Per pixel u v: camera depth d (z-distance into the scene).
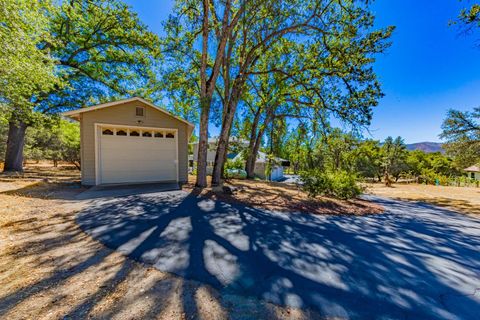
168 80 10.52
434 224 5.61
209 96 8.28
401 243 3.88
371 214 6.26
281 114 12.66
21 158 12.48
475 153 14.43
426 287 2.43
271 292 2.17
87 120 8.05
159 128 9.20
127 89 14.15
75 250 2.91
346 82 8.67
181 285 2.20
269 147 13.13
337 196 7.97
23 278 2.19
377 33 8.07
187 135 9.88
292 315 1.83
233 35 9.68
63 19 11.09
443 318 1.92
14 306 1.77
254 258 2.93
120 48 12.88
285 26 8.68
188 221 4.35
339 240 3.82
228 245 3.31
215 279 2.36
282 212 5.49
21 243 3.06
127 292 2.03
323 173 8.02
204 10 7.88
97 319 1.66
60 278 2.22
